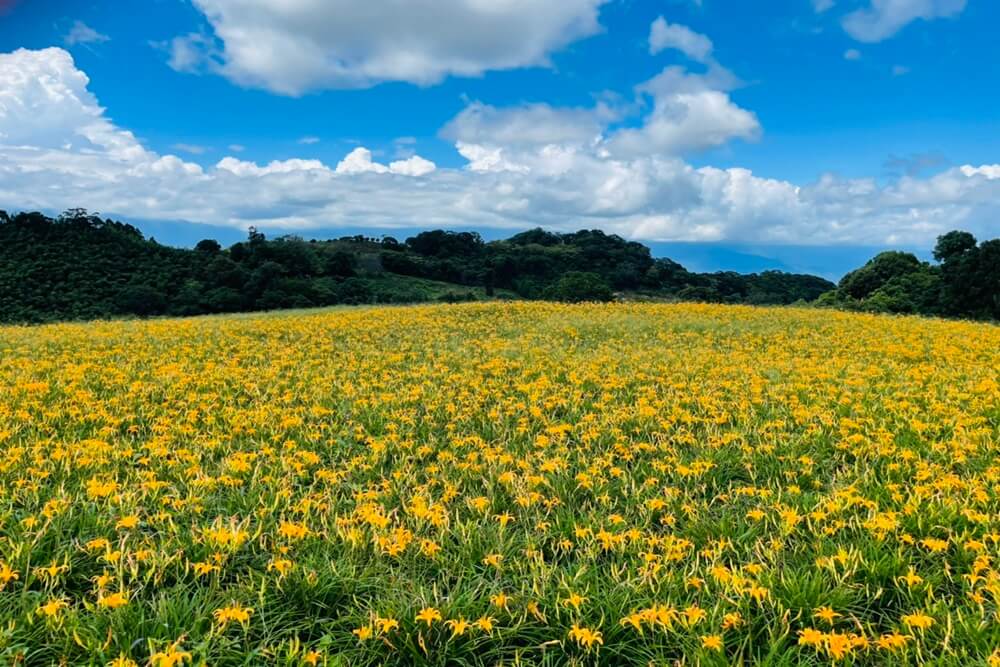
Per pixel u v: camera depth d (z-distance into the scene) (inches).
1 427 277.6
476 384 395.5
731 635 143.6
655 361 492.1
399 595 156.5
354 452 275.1
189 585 160.4
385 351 556.1
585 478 226.4
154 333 670.5
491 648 144.6
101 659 128.8
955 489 211.0
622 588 158.1
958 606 148.5
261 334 677.9
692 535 190.4
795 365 469.7
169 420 297.7
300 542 179.8
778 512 198.7
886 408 324.5
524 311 950.4
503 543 184.4
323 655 134.3
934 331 711.1
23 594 148.0
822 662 135.9
